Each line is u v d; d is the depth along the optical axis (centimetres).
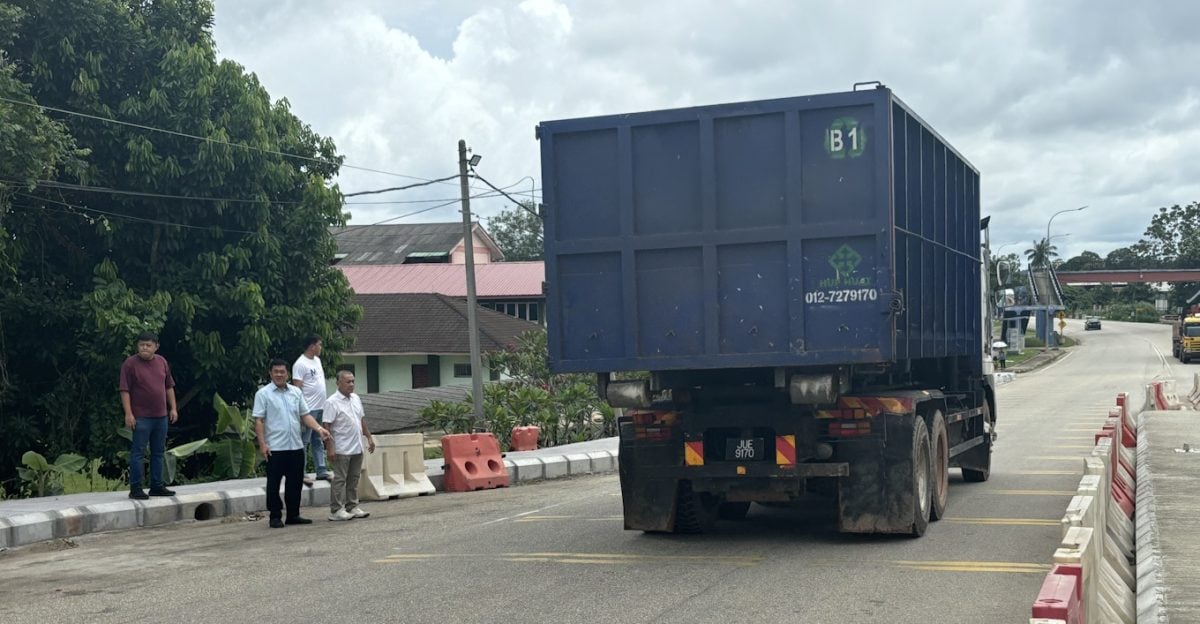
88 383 1986
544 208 1026
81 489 1973
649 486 1076
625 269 1002
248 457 1755
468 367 4584
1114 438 1320
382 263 6875
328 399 1341
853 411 1007
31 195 1941
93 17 1988
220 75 2119
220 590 883
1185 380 5359
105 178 2028
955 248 1294
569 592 835
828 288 952
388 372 4634
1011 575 870
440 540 1127
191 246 2108
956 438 1310
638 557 986
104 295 1922
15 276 1969
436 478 1705
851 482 1013
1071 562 444
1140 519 1105
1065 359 7994
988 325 1564
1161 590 784
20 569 1009
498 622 742
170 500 1334
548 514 1324
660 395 1082
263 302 2081
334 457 1337
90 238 2105
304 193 2198
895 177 978
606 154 1012
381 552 1056
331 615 779
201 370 2070
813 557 964
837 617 738
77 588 909
